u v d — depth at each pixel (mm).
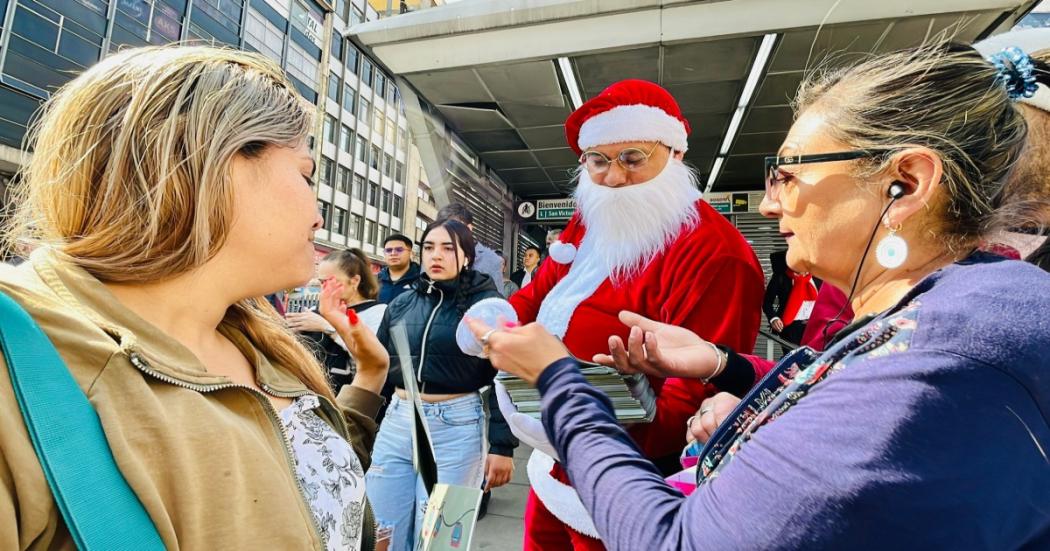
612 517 550
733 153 2148
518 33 1311
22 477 392
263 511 540
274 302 2365
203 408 545
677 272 1116
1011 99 533
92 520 411
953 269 496
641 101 1210
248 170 629
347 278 2574
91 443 436
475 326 770
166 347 563
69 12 13711
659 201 1179
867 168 554
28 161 587
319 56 22547
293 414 731
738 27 1176
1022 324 414
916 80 541
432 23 1343
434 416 1643
